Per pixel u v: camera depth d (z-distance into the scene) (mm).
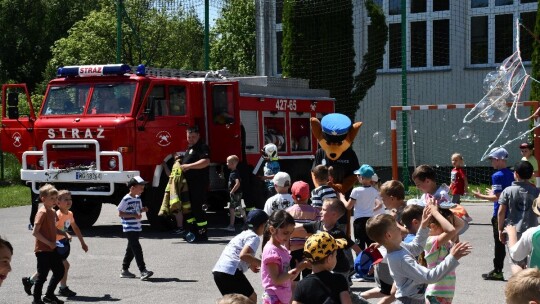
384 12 28328
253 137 16906
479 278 10125
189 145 14109
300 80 19109
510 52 26828
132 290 9531
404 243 6148
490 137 26438
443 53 27750
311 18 25250
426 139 27500
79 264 11453
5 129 15703
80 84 15320
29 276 10219
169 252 12523
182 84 15422
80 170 14703
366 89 25406
